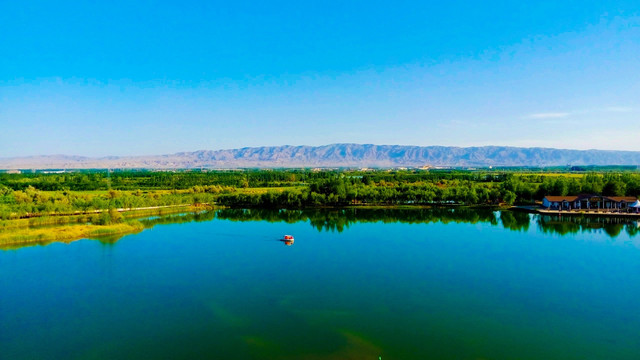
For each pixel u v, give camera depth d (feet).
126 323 172.24
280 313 181.57
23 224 366.22
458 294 201.67
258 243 317.63
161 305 191.21
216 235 349.82
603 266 245.65
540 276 227.61
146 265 255.29
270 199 535.60
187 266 253.24
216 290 210.59
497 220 418.92
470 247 297.33
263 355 145.79
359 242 318.65
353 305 189.57
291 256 276.41
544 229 365.20
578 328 164.45
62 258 270.46
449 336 158.61
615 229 361.51
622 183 511.81
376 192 542.57
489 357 142.92
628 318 172.96
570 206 460.14
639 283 214.90
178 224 409.08
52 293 206.18
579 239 321.32
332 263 258.16
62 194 541.34
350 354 145.69
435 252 283.38
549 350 147.74
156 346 152.66
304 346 151.74
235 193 638.53
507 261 258.37
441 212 479.00
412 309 184.34
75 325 170.19
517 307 185.37
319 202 531.91
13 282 222.69
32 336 160.86
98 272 241.14
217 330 165.48
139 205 486.79
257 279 227.61
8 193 507.30
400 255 276.21
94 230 344.28
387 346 151.12
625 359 141.49
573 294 200.03
